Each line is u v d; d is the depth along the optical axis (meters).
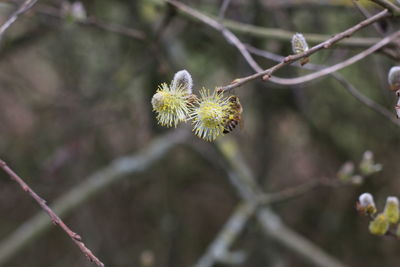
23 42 4.81
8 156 5.49
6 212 6.03
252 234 4.73
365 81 5.10
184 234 5.91
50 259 6.01
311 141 5.84
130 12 4.48
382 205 5.67
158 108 1.88
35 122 5.66
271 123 5.26
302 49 1.95
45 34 4.90
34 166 5.51
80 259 5.79
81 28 4.93
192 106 1.92
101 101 5.40
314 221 6.08
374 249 5.90
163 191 5.56
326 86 5.21
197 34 4.64
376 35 4.30
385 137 5.46
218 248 4.19
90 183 4.39
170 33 4.56
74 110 5.49
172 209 5.61
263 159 5.18
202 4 4.50
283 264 4.62
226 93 2.11
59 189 5.47
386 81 4.32
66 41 5.52
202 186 6.44
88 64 5.74
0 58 4.92
